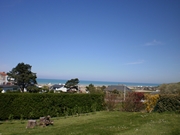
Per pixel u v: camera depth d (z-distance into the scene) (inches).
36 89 2073.1
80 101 862.5
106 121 523.2
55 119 698.2
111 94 947.3
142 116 580.7
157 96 786.2
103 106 936.3
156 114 614.9
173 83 1171.3
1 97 676.7
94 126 450.3
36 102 740.0
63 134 372.5
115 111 870.4
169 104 676.1
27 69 2182.6
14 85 2153.1
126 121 509.7
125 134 346.9
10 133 425.1
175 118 525.7
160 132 360.8
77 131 394.0
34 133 407.5
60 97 803.4
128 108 840.9
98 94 934.4
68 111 810.8
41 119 552.7
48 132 405.7
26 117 721.6
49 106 769.6
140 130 377.1
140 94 856.9
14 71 2140.7
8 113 685.3
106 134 355.6
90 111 888.9
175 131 370.6
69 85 2186.3
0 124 600.7
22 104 711.7
